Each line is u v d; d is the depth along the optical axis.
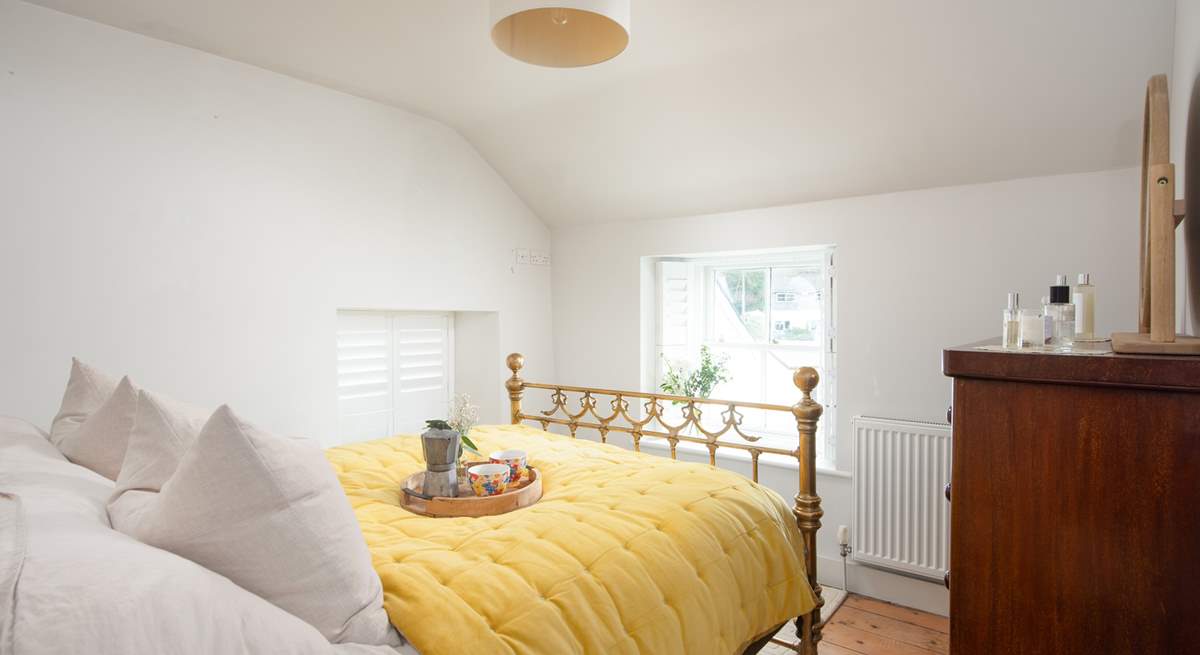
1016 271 2.63
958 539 1.00
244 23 2.26
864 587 3.00
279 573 0.93
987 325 2.70
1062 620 0.92
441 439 1.76
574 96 2.95
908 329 2.88
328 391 2.90
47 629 0.60
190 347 2.44
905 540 2.83
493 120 3.31
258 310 2.65
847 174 2.91
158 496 0.96
